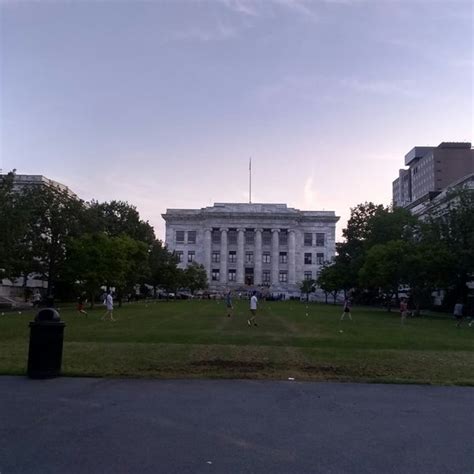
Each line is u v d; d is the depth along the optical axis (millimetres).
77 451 7887
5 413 10070
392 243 60438
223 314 50375
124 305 76188
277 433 9000
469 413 10703
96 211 78188
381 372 15281
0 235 49812
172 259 110938
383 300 92312
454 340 26609
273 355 18047
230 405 11016
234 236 157375
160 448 8078
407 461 7680
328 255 155875
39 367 13664
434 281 56594
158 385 13031
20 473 6996
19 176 93875
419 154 184750
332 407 11023
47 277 72250
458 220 59312
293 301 118062
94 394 11852
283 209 156125
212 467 7293
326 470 7258
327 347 21453
